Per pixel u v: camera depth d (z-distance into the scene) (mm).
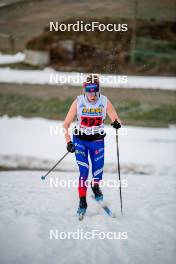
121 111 38688
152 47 61031
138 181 13570
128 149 23250
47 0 68125
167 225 8773
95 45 59312
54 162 19406
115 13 65000
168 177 14711
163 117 37906
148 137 28328
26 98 40750
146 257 7125
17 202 10484
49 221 8938
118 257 7121
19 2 68562
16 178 13586
